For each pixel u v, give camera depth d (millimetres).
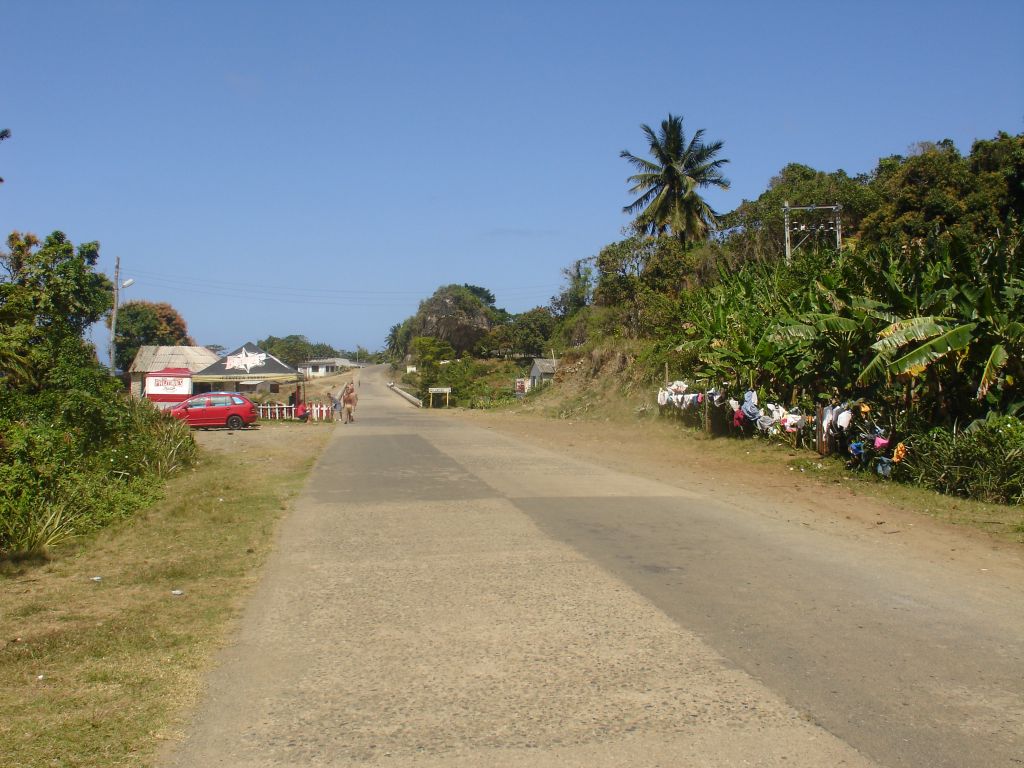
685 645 5301
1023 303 11688
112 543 8680
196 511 10516
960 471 11156
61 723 4152
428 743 3938
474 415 39656
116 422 14688
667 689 4566
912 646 5242
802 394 17953
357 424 32875
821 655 5090
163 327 79500
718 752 3805
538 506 10875
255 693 4578
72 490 10008
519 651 5234
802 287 20047
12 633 5660
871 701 4375
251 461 17359
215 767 3709
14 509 8594
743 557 7824
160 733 4055
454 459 17078
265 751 3865
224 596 6598
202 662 5066
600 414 30547
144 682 4727
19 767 3652
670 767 3670
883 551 8086
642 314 35906
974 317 12039
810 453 15984
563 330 61906
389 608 6234
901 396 13859
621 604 6258
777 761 3711
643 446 19828
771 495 11812
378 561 7797
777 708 4289
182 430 17359
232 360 51594
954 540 8609
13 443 10133
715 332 20750
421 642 5441
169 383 39938
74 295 26781
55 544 8539
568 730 4062
